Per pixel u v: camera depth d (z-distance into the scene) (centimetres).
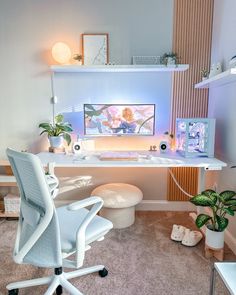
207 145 223
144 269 175
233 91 205
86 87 260
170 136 259
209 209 240
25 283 147
